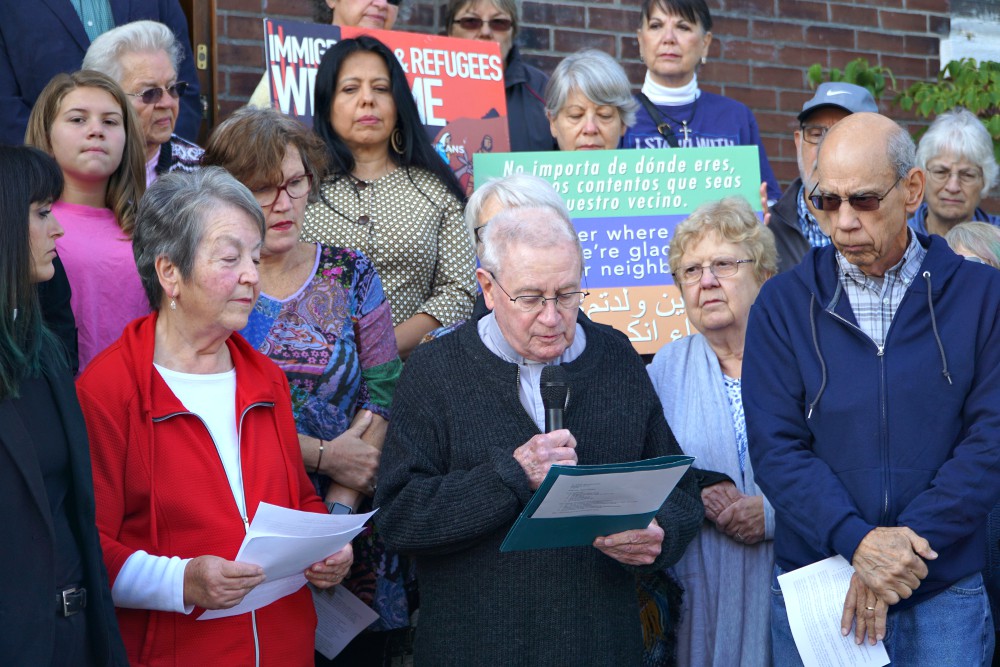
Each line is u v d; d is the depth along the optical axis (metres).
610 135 4.73
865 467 3.05
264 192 3.39
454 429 2.96
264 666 2.84
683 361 3.70
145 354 2.86
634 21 6.36
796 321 3.21
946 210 5.34
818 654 3.01
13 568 2.30
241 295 2.89
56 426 2.46
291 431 3.06
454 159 4.58
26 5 4.48
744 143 5.41
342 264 3.57
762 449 3.17
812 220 4.93
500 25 5.30
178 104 4.24
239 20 5.65
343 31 4.47
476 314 3.23
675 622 3.42
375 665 3.62
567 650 2.85
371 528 3.49
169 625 2.75
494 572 2.88
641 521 2.74
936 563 3.01
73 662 2.40
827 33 6.80
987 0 7.14
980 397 3.02
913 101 6.71
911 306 3.11
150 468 2.77
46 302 3.14
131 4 4.69
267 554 2.71
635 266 4.37
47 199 2.57
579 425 2.98
